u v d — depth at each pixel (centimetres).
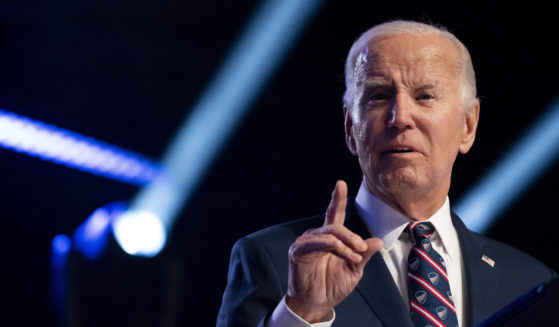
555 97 749
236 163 903
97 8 812
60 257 811
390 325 235
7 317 859
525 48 761
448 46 267
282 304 212
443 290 243
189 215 898
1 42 815
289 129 898
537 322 120
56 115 854
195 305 875
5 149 849
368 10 837
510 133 772
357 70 263
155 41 848
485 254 275
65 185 874
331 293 207
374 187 264
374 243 200
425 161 247
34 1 790
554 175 748
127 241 666
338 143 896
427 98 252
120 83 865
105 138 872
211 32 856
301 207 907
